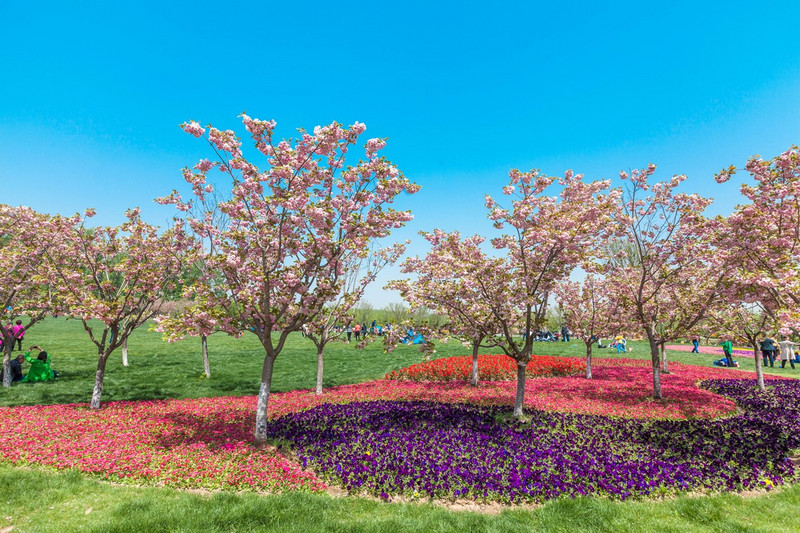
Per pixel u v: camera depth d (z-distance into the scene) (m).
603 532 6.41
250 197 10.94
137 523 6.27
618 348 35.25
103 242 15.45
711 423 13.10
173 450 10.01
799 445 11.03
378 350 33.84
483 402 15.77
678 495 8.01
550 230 11.78
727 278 14.11
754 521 6.74
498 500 7.81
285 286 10.62
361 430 11.84
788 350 27.31
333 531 6.33
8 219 15.18
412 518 6.89
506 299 12.91
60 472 8.42
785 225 11.70
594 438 11.27
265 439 10.66
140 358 25.23
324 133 10.25
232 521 6.50
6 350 16.84
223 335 41.16
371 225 10.72
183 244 13.26
